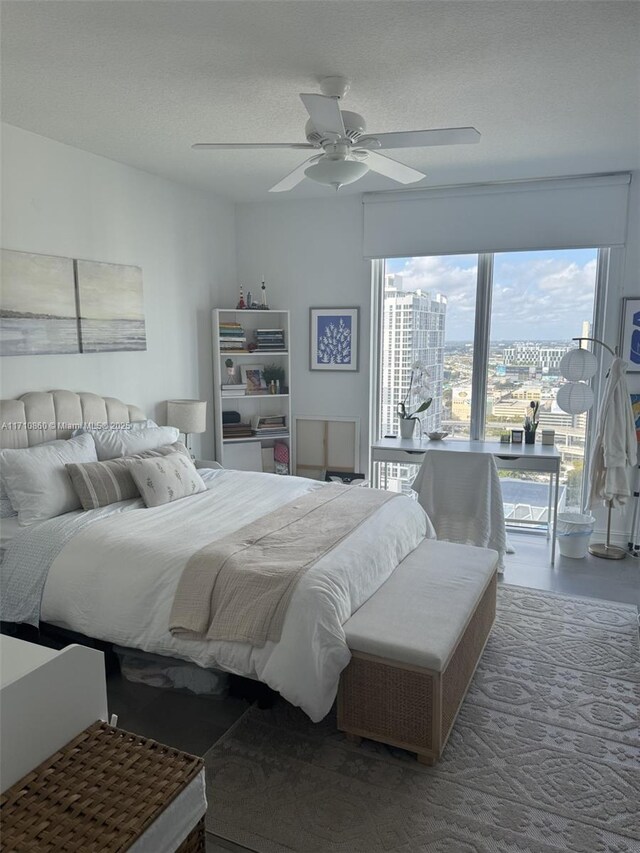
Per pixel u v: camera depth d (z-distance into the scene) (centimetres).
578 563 402
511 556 416
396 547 280
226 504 316
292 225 488
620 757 216
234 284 509
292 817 189
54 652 126
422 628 219
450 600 242
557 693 255
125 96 269
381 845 179
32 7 194
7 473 280
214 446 496
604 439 398
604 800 196
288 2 192
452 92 265
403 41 219
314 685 205
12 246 311
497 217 428
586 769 210
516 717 238
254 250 503
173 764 121
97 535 261
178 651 226
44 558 258
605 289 421
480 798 197
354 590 233
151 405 421
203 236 464
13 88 260
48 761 119
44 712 119
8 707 111
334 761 214
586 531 404
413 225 450
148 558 243
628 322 415
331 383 495
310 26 208
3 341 307
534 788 201
